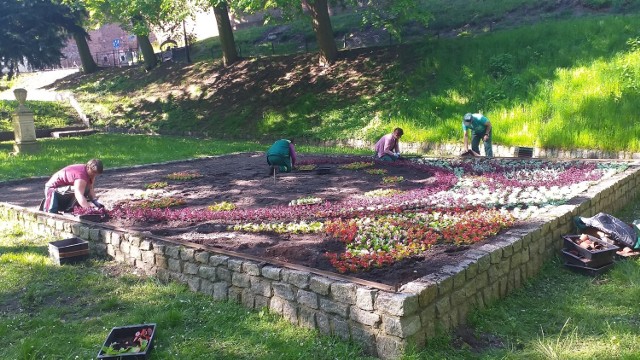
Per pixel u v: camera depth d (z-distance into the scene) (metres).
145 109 25.66
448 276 4.20
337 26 26.16
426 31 23.06
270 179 11.22
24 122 17.38
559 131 13.28
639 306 4.63
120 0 22.48
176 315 4.65
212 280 5.20
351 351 3.94
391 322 3.79
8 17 21.95
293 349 4.01
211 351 4.09
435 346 3.94
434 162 12.41
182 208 8.49
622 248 6.04
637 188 9.01
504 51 18.02
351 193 9.23
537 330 4.29
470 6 23.70
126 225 7.26
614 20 17.08
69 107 28.08
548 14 20.70
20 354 4.07
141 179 11.92
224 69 25.62
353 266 4.77
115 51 40.84
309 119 19.84
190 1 22.25
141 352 3.96
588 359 3.71
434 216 6.71
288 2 20.31
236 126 21.45
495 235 5.58
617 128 12.56
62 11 25.06
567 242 5.94
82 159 15.60
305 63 23.31
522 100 15.49
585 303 4.76
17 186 11.73
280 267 4.72
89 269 6.16
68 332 4.51
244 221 7.26
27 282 5.73
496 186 8.72
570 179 8.56
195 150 17.50
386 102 18.81
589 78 14.94
